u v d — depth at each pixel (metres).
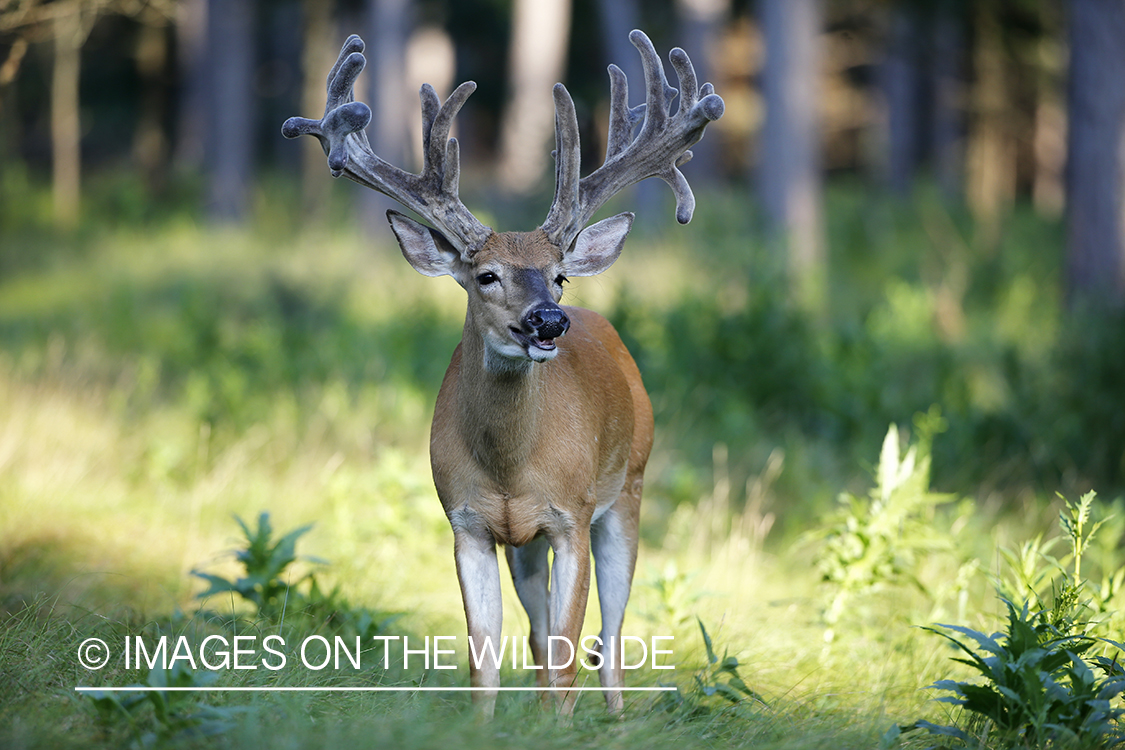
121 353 18.34
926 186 33.75
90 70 48.38
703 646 7.87
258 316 20.58
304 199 38.34
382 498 10.05
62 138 35.88
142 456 11.84
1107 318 14.63
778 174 24.86
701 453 13.24
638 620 8.52
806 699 7.03
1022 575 7.17
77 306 22.92
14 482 10.45
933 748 6.07
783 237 19.61
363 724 5.78
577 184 6.75
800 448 12.79
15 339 18.72
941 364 15.09
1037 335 18.00
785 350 15.06
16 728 5.46
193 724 5.49
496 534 6.68
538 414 6.47
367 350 16.64
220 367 15.52
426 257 6.70
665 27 40.91
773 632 8.25
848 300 22.11
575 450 6.67
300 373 15.59
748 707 6.70
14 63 12.40
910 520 8.38
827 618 7.95
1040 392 13.66
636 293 17.67
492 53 49.09
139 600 8.45
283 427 13.52
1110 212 17.34
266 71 53.22
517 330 6.20
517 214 25.19
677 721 6.43
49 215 35.16
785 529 11.07
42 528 9.62
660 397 14.15
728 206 24.22
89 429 13.01
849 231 29.39
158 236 31.69
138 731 5.43
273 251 27.69
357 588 8.68
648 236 22.16
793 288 17.52
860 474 12.51
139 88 50.72
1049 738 6.00
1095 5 17.28
